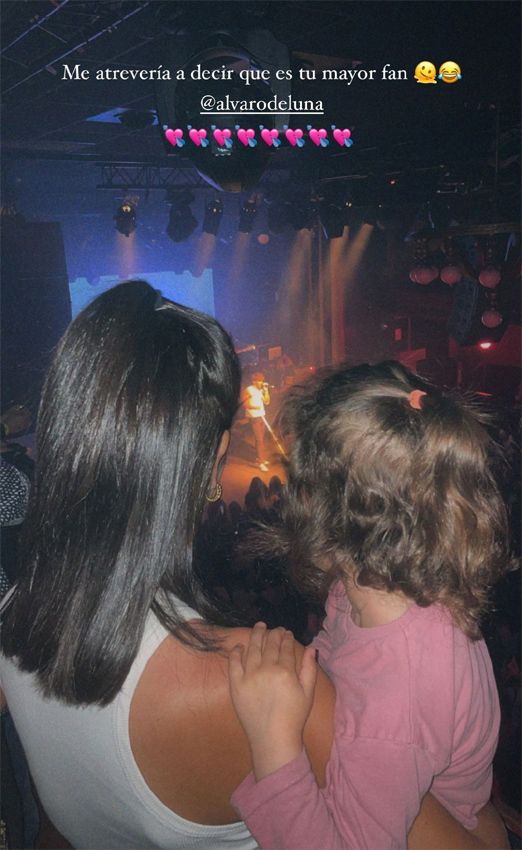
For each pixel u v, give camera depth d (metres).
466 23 5.96
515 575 6.03
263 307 20.53
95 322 0.81
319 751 0.82
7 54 7.97
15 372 11.67
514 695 5.29
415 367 17.27
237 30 4.62
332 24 6.12
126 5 6.45
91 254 17.36
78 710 0.76
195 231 18.81
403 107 8.36
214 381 0.82
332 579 1.16
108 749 0.75
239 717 0.76
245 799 0.76
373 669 0.93
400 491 1.00
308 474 1.11
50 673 0.77
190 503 0.80
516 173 9.13
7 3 6.53
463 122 8.89
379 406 1.06
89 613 0.75
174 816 0.77
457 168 9.74
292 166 13.57
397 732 0.85
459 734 0.90
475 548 0.99
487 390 16.86
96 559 0.76
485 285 8.50
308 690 0.79
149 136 12.90
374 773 0.82
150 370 0.78
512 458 8.79
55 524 0.78
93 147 13.68
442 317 17.25
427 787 0.85
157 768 0.75
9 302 11.81
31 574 0.81
